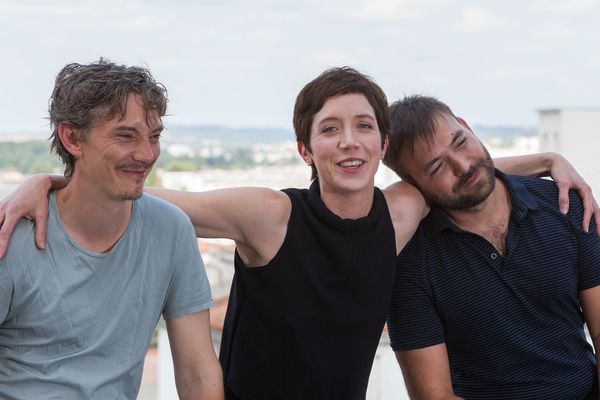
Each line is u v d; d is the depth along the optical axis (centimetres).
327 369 208
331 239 203
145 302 179
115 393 177
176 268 184
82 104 161
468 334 226
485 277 222
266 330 207
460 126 222
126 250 175
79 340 172
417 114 222
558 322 227
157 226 180
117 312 175
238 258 212
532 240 223
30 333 171
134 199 169
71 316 170
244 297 210
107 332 174
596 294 229
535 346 224
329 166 204
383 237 210
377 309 210
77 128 163
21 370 172
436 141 219
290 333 205
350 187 203
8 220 166
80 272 171
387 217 212
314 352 207
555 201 230
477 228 225
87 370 173
